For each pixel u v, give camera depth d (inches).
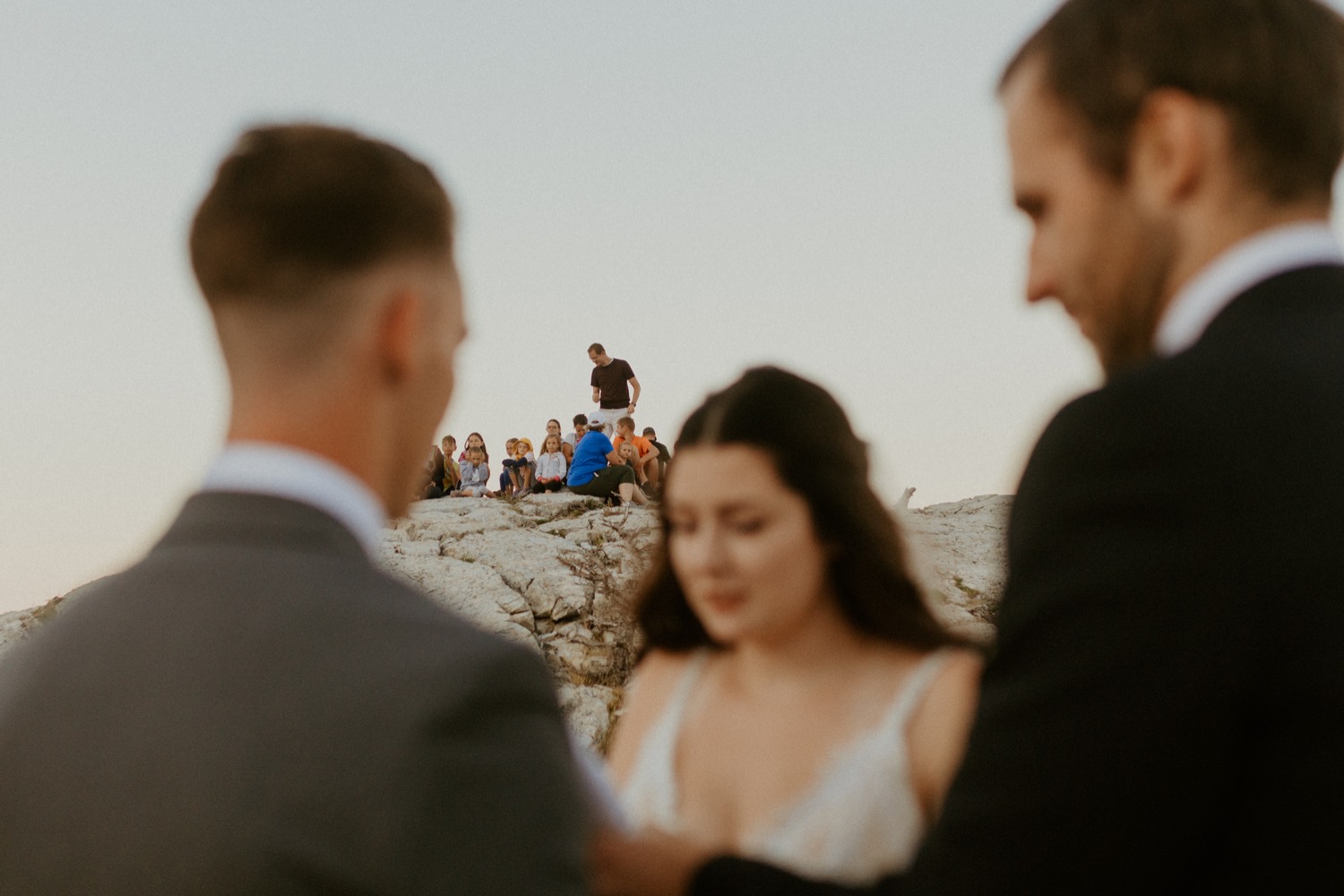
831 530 75.9
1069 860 35.8
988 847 37.4
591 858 57.6
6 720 45.1
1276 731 34.6
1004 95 47.8
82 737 43.4
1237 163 41.6
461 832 40.4
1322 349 38.4
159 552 48.9
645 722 84.3
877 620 77.3
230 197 49.2
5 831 43.0
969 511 510.9
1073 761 35.8
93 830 41.5
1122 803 35.1
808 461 74.5
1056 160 44.8
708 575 75.4
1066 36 44.6
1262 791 34.7
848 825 71.7
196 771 41.3
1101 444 38.1
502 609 392.8
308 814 40.2
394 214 50.3
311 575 46.3
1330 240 42.2
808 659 77.7
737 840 75.9
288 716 41.9
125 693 43.8
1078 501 38.0
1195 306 42.1
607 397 620.7
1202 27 41.8
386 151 52.4
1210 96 41.5
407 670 42.6
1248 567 34.9
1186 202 42.3
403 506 53.5
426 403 52.5
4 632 413.7
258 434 49.3
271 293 48.3
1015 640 38.9
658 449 596.7
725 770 78.0
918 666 76.0
